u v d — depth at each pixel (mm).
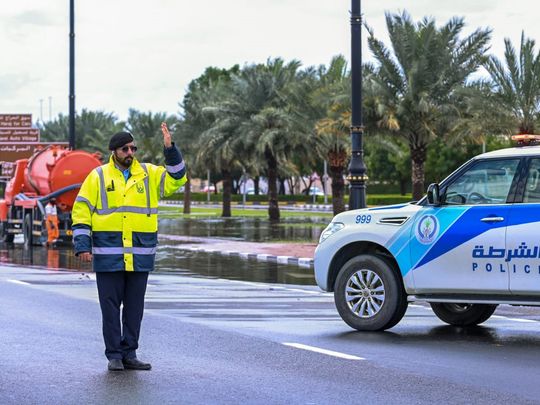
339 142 56938
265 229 57250
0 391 10875
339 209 59031
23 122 58375
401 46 45344
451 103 45406
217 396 10609
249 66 68688
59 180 42688
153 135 97250
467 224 14867
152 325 16078
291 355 13188
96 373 11891
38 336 14820
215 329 15672
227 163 75688
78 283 24188
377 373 11914
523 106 42625
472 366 12414
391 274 15555
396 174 127938
